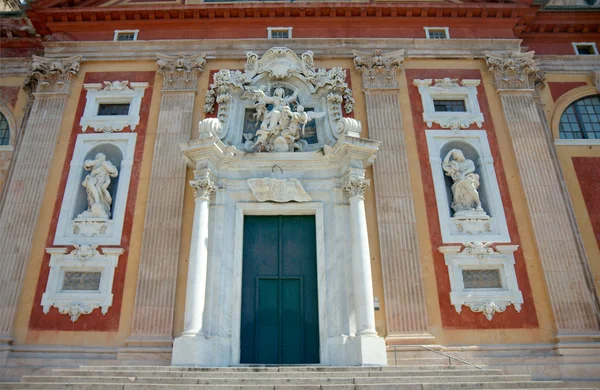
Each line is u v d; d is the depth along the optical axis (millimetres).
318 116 14055
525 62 15461
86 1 16594
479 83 15328
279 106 14078
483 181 13906
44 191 13531
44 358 11609
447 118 14633
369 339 10656
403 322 11906
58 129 14406
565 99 15828
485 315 12109
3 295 12234
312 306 12352
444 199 13438
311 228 13172
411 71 15469
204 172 12508
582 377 11336
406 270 12453
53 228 13086
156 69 15484
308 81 14914
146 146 14203
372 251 12820
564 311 12094
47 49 15727
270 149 13703
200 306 11141
